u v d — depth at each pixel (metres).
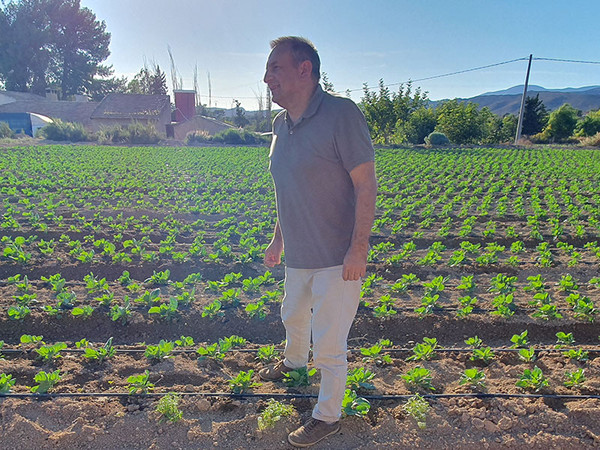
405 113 39.41
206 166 20.30
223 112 82.94
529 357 4.54
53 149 26.91
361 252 2.98
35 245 8.52
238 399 3.86
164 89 73.00
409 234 10.05
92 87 63.78
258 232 9.66
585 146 34.81
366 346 5.30
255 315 5.67
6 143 30.33
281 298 6.00
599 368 4.39
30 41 56.00
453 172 18.64
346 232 3.16
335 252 3.14
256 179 17.33
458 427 3.54
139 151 27.02
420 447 3.36
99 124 46.03
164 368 4.42
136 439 3.42
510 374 4.33
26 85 58.59
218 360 4.60
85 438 3.40
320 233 3.13
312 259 3.19
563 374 4.25
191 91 54.03
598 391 3.95
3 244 8.45
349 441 3.39
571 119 44.03
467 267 7.78
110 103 48.19
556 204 12.00
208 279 7.43
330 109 2.99
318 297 3.18
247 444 3.38
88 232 9.62
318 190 3.08
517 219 11.41
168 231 9.84
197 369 4.42
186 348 4.89
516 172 18.09
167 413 3.58
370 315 5.75
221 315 5.59
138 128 34.91
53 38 57.53
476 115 39.94
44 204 11.90
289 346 3.94
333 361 3.21
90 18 59.50
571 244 9.38
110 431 3.46
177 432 3.47
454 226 10.79
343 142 2.97
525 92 39.38
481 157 25.20
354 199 3.18
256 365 4.53
